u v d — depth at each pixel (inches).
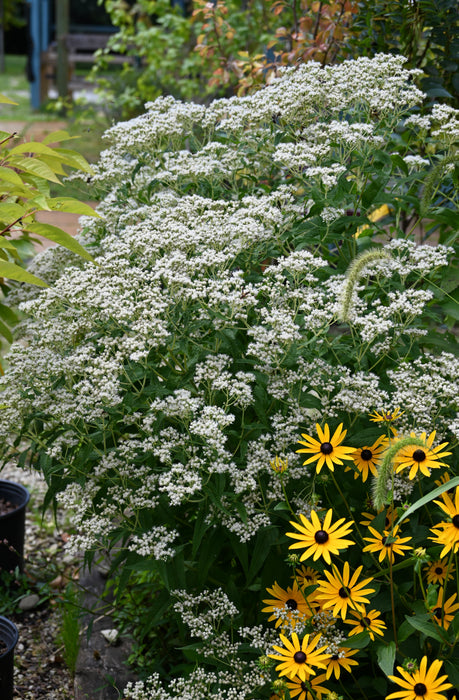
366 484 91.6
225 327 94.0
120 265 98.9
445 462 92.7
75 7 602.2
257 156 117.1
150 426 89.6
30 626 128.1
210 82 206.1
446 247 104.0
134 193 121.7
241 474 86.7
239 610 93.4
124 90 357.7
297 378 91.4
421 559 75.3
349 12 160.6
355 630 80.6
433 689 71.5
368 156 109.9
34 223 87.9
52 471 93.0
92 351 96.2
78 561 140.3
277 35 183.9
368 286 106.8
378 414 91.8
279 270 95.7
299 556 88.1
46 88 613.6
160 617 94.0
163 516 95.0
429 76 143.6
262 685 85.7
